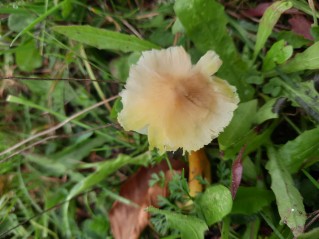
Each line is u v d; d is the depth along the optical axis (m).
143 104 0.09
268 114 0.11
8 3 0.13
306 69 0.11
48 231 0.13
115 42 0.12
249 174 0.12
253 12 0.12
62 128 0.14
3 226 0.13
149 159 0.12
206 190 0.11
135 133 0.13
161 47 0.13
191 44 0.13
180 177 0.12
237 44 0.13
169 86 0.09
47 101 0.14
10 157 0.13
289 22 0.12
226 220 0.11
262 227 0.11
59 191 0.13
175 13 0.12
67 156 0.13
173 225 0.11
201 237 0.11
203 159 0.12
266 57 0.11
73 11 0.13
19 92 0.14
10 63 0.14
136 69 0.10
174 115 0.09
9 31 0.13
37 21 0.12
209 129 0.10
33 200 0.13
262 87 0.12
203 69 0.10
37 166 0.13
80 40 0.12
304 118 0.12
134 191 0.12
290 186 0.10
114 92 0.13
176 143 0.09
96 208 0.13
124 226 0.12
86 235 0.13
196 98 0.10
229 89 0.10
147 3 0.13
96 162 0.13
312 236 0.10
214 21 0.11
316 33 0.11
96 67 0.12
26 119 0.14
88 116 0.13
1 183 0.13
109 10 0.13
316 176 0.11
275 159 0.11
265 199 0.11
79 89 0.13
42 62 0.14
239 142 0.11
